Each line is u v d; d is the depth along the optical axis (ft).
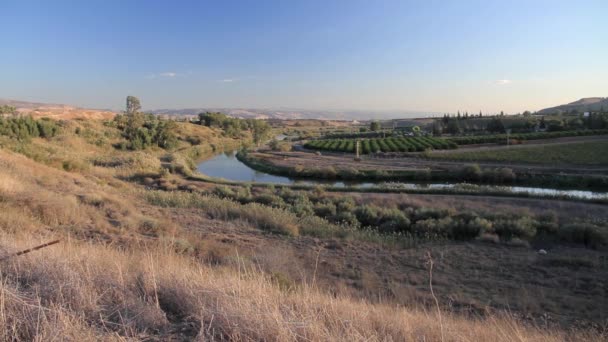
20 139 126.21
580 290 30.32
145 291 12.41
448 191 95.30
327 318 11.75
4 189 38.01
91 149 172.04
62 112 300.20
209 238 37.83
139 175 109.81
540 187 116.16
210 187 100.78
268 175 161.07
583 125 283.79
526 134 243.81
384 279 30.99
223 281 13.87
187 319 10.90
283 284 19.26
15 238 19.48
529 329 18.72
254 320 10.11
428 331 12.51
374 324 12.18
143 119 263.49
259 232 44.65
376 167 156.15
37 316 9.41
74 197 46.60
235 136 383.04
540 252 41.93
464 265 36.04
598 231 46.34
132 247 25.52
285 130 584.81
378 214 64.80
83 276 12.55
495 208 72.64
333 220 61.72
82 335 8.86
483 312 24.31
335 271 31.94
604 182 109.40
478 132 319.47
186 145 255.91
